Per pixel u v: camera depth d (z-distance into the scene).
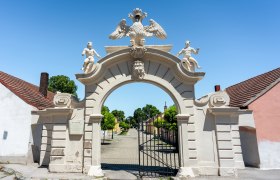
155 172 11.66
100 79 11.96
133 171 12.34
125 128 75.88
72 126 11.70
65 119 11.82
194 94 11.78
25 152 13.98
